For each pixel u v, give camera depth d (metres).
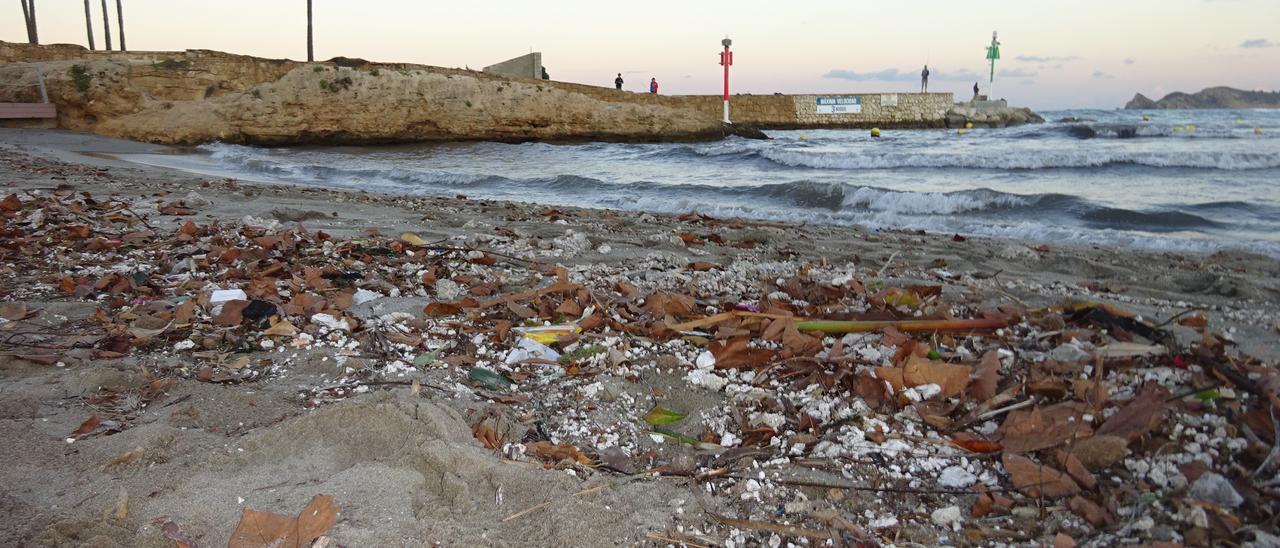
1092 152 18.33
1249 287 5.50
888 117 43.12
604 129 29.12
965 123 44.09
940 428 2.80
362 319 4.00
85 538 2.00
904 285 5.05
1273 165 15.46
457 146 26.56
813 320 3.83
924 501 2.39
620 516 2.27
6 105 22.70
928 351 3.36
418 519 2.17
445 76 27.84
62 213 6.89
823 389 3.18
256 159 18.55
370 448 2.57
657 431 2.89
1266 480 2.37
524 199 12.75
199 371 3.21
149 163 17.34
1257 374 3.08
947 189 12.91
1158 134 27.83
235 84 26.06
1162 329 3.87
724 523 2.26
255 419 2.80
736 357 3.46
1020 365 3.28
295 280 4.54
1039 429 2.64
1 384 2.97
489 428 2.74
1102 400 2.80
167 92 25.09
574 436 2.81
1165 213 9.83
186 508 2.17
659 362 3.52
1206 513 2.16
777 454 2.70
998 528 2.22
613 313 4.17
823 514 2.29
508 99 28.19
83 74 24.08
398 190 13.80
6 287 4.33
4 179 10.16
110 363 3.22
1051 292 5.35
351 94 26.33
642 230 8.11
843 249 7.26
